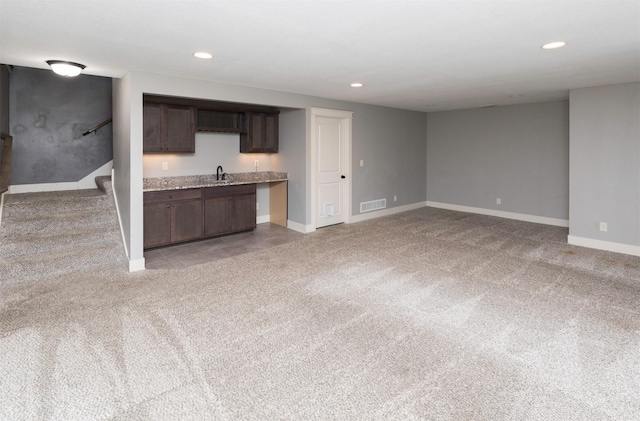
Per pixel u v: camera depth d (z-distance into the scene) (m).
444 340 2.61
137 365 2.28
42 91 5.55
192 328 2.77
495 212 7.34
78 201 4.81
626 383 2.11
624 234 4.75
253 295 3.41
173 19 2.43
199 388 2.07
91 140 6.00
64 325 2.80
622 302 3.24
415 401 1.97
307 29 2.62
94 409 1.89
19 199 4.66
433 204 8.36
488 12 2.33
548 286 3.62
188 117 5.16
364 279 3.82
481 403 1.95
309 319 2.92
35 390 2.04
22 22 2.48
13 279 3.66
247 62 3.57
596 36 2.81
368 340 2.61
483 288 3.57
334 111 6.15
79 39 2.86
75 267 4.04
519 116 6.85
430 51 3.20
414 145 7.97
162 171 5.42
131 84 3.95
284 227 6.38
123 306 3.15
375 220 6.94
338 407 1.92
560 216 6.48
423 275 3.94
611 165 4.79
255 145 6.05
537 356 2.40
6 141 4.76
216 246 5.17
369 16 2.38
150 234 4.87
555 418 1.84
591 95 4.88
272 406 1.93
